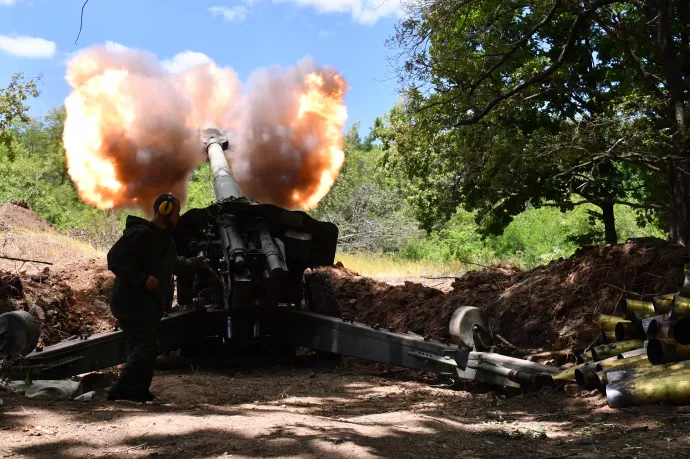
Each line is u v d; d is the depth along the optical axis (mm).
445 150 15672
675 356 5520
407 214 30156
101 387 6793
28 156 40562
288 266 9430
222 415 4973
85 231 23188
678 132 11477
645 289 7402
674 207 12086
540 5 13703
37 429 4281
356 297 11305
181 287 9148
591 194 16078
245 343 9211
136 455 3902
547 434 4844
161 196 5859
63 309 10266
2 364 5797
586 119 13227
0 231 19078
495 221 15930
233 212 8867
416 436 4641
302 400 6555
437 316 9484
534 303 8156
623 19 13695
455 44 13969
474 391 6992
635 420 4957
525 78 14461
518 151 12750
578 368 6117
